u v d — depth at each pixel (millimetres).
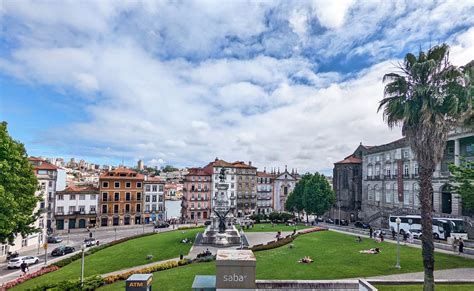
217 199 48812
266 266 27797
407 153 63625
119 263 36062
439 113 18609
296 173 133250
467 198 31562
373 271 24844
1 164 28031
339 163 88812
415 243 38000
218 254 16438
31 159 76562
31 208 33438
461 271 23766
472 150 50094
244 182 110000
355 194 84938
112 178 85812
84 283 24391
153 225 86312
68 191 80125
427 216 18688
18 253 48844
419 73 19328
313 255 32312
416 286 19781
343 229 55625
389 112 20453
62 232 74688
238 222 75500
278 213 77062
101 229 79375
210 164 113250
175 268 29766
